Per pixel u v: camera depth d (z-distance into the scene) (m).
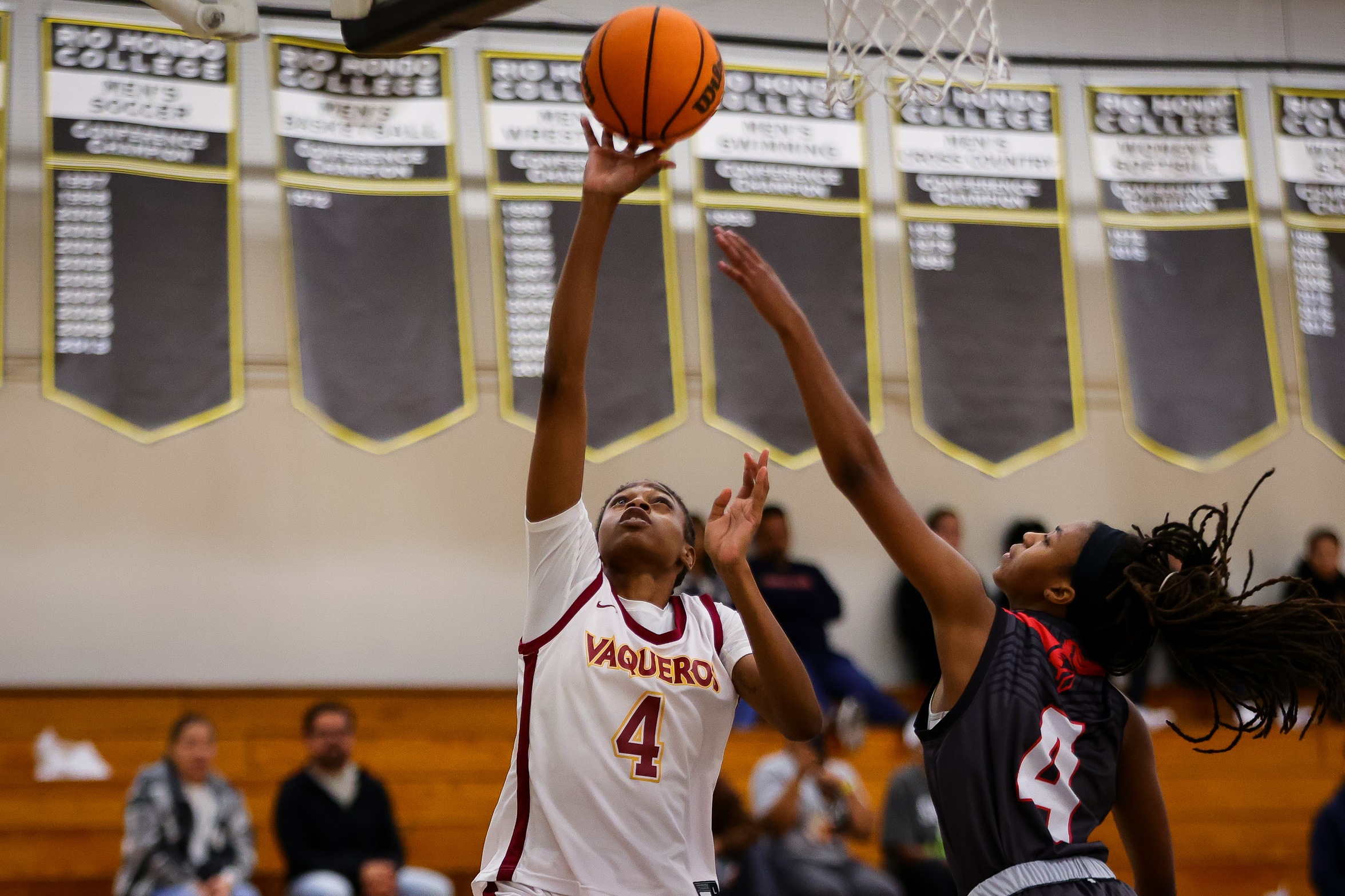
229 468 8.81
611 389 9.44
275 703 8.35
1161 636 3.02
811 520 9.62
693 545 3.49
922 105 10.16
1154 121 10.53
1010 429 9.98
